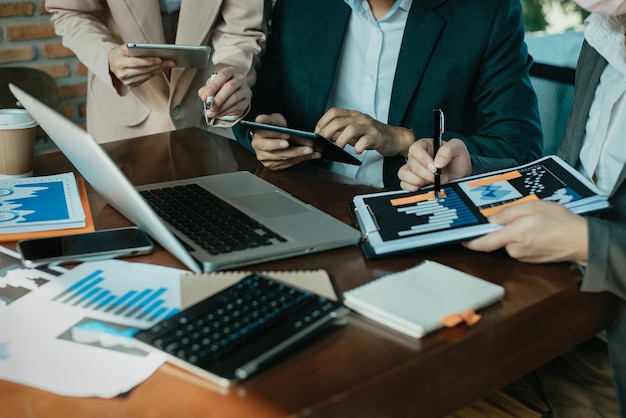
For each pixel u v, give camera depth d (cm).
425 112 164
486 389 92
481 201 116
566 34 220
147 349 83
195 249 105
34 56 310
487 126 165
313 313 87
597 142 136
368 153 171
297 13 174
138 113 196
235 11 183
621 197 117
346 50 172
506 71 164
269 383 78
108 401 75
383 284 95
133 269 102
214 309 87
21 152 134
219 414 73
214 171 143
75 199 126
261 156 143
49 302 93
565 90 188
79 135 98
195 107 195
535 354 98
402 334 87
